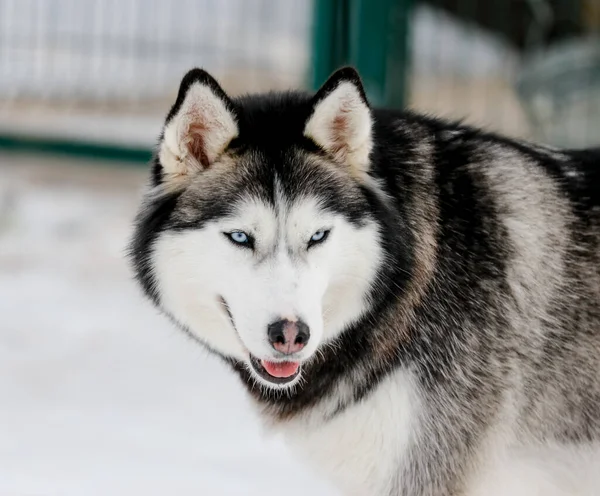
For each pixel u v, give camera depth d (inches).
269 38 541.6
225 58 540.4
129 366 372.2
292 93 237.6
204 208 211.3
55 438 309.1
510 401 221.9
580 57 503.2
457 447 219.6
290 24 541.0
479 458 222.1
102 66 548.7
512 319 220.7
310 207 206.8
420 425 217.9
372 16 482.0
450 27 580.7
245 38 540.7
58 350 382.0
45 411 328.8
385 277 215.2
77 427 318.3
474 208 223.3
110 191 578.6
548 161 235.3
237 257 206.4
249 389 237.0
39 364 367.6
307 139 214.8
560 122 511.5
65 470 287.9
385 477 221.9
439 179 224.2
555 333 223.5
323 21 481.7
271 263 203.5
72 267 478.0
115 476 285.9
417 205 221.3
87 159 532.1
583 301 225.0
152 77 548.1
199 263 211.2
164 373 367.9
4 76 552.7
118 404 338.6
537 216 226.1
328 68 486.6
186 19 541.6
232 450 307.7
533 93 514.6
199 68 209.8
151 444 309.1
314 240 207.6
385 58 488.7
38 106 553.3
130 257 229.0
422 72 564.1
